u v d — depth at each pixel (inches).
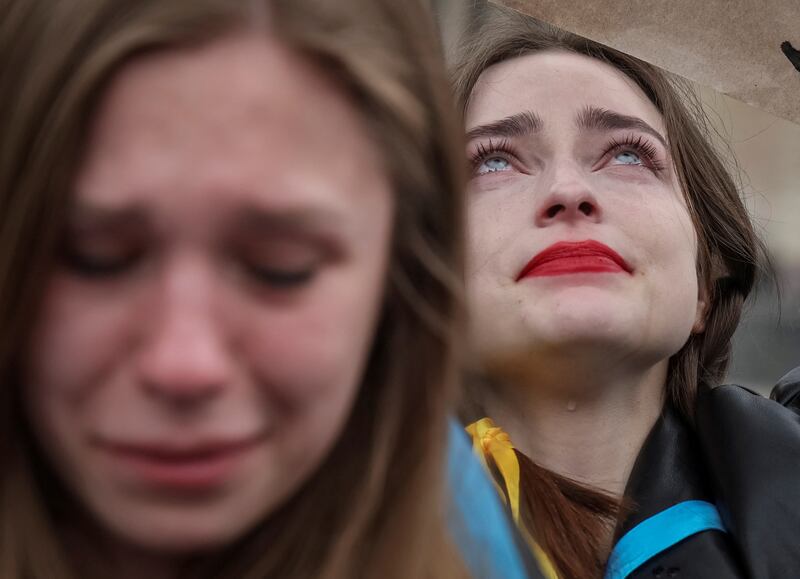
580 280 40.0
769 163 144.5
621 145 43.4
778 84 41.1
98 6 15.6
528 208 41.5
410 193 19.3
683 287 41.9
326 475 20.8
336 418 16.9
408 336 20.7
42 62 15.8
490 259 41.2
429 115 19.6
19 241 15.6
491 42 45.9
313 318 16.0
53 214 15.4
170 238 15.2
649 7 39.6
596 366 40.6
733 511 40.6
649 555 39.6
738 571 39.5
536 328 39.8
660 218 41.7
